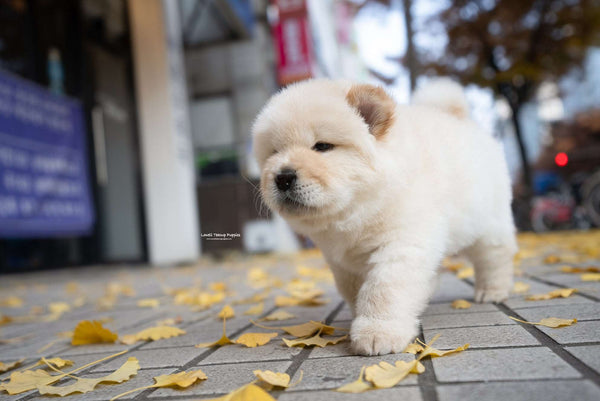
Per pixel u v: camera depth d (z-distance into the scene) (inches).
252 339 17.4
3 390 14.7
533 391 11.0
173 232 62.3
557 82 88.5
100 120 65.1
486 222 20.4
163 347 18.6
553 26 76.9
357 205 16.8
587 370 12.1
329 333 18.0
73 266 61.2
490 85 81.0
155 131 62.4
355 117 17.1
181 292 34.5
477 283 22.1
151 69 62.3
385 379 12.2
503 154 22.3
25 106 51.4
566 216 90.5
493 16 78.4
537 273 29.6
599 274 25.7
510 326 16.6
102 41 64.5
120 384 14.4
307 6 76.6
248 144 74.3
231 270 50.5
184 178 63.7
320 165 16.4
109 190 65.1
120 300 33.9
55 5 60.6
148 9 62.3
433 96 23.4
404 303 15.8
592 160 113.0
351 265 18.4
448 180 18.3
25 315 30.2
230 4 69.4
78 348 20.0
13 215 48.8
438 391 11.5
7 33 53.4
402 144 17.6
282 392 12.4
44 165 53.5
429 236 16.7
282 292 31.1
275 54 81.4
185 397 12.8
